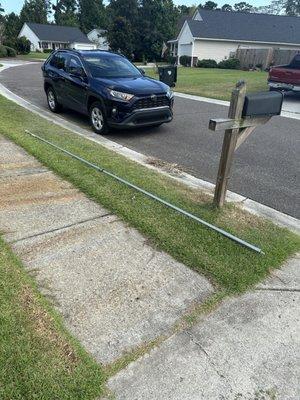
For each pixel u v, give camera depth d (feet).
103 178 15.24
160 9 171.63
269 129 27.84
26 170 15.87
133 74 26.61
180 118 30.83
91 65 25.98
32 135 20.85
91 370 6.77
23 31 204.23
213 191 15.47
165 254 10.50
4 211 12.35
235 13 133.59
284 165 19.61
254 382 6.84
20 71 67.21
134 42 170.40
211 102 40.24
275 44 128.36
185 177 17.29
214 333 7.90
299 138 25.44
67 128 25.73
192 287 9.25
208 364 7.15
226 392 6.63
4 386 6.29
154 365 7.06
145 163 19.04
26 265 9.66
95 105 24.54
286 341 7.80
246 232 11.76
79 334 7.61
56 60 29.58
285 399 6.57
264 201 15.08
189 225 11.93
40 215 12.25
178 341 7.63
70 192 14.05
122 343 7.49
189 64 126.82
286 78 44.27
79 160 17.13
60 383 6.46
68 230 11.46
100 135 24.66
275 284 9.57
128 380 6.72
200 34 123.24
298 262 10.62
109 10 207.72
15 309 7.93
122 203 13.17
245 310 8.61
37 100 36.17
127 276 9.51
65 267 9.70
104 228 11.68
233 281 9.48
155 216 12.39
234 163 19.65
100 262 10.00
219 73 82.64
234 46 126.82
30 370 6.61
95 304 8.48
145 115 23.62
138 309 8.43
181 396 6.50
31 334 7.34
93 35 221.25
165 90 24.49
